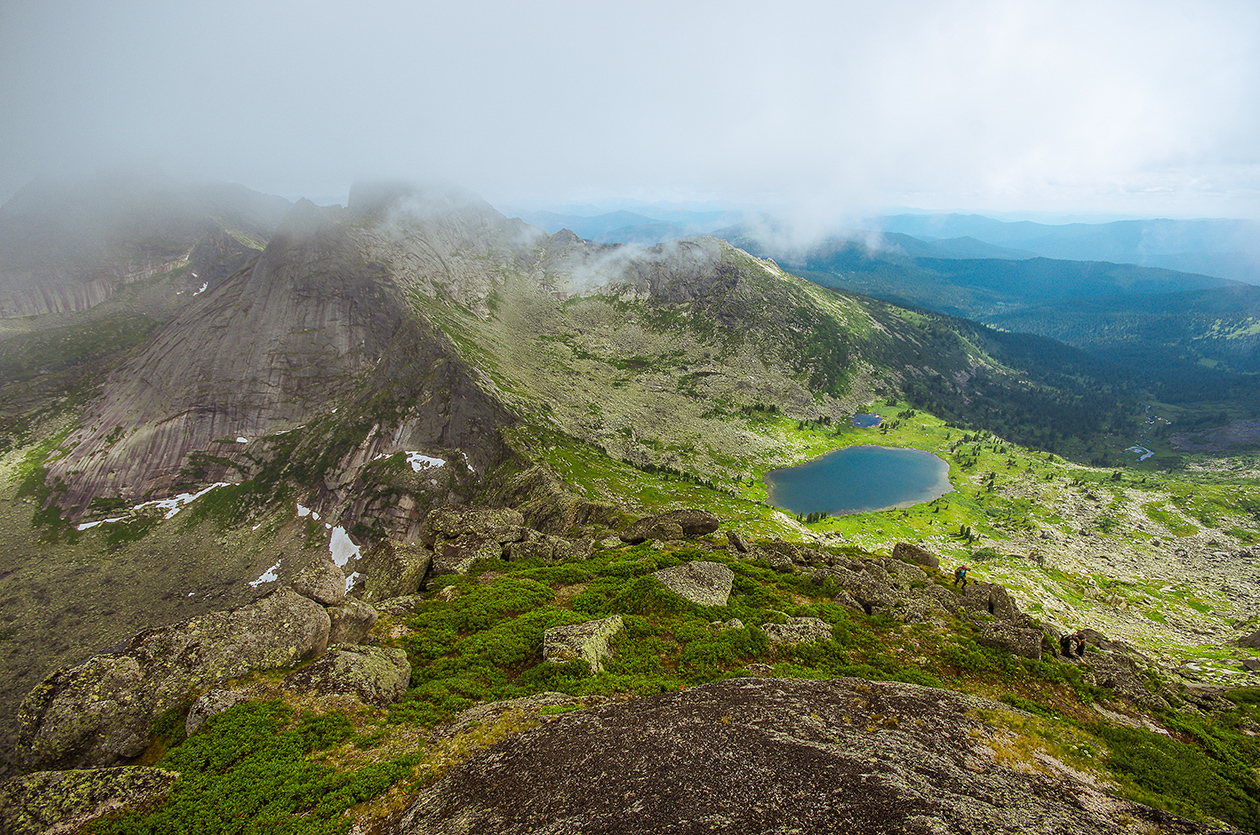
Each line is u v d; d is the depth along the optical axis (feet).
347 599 113.39
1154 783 74.64
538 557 180.65
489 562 173.88
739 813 51.44
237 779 64.44
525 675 97.60
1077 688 112.37
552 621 121.49
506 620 124.57
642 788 56.08
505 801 56.90
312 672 85.35
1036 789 60.95
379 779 63.82
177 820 58.70
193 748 69.97
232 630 89.92
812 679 92.89
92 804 60.85
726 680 86.48
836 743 64.49
